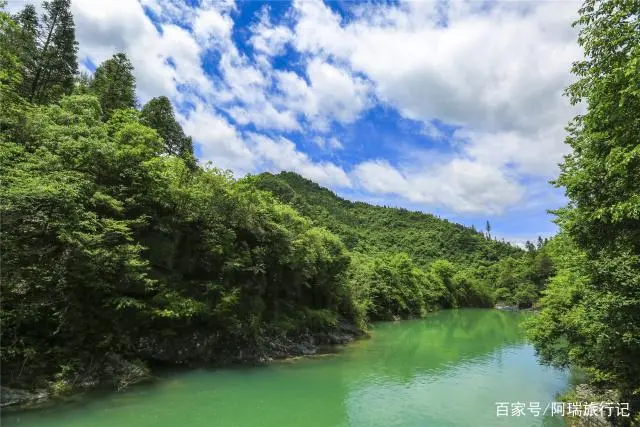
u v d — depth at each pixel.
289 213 37.09
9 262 16.95
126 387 20.09
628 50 10.16
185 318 24.31
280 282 34.09
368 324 52.34
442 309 85.81
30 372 17.53
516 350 36.16
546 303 22.81
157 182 25.11
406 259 75.81
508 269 104.31
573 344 19.70
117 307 20.28
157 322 23.50
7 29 20.80
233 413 18.28
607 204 12.39
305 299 38.44
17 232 17.75
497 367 29.11
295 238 35.22
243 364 26.83
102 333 20.73
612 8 10.32
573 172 16.50
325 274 39.94
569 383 24.69
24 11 38.97
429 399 21.30
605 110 10.91
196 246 27.47
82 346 19.97
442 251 136.62
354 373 26.64
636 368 14.91
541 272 91.88
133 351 22.25
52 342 19.11
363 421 17.97
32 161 19.11
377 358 31.80
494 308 92.44
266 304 32.31
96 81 44.94
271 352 29.61
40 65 38.69
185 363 24.70
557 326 20.28
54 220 18.36
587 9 10.80
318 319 36.25
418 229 155.00
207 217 28.19
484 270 115.38
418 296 70.94
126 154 23.69
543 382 25.00
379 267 66.69
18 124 20.55
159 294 23.20
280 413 18.64
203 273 27.78
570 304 20.58
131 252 21.28
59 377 18.06
